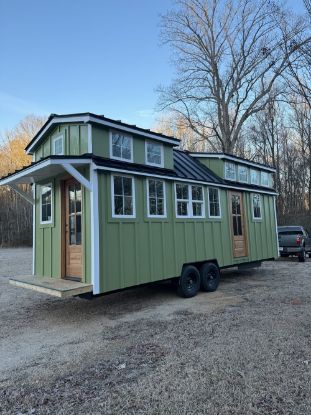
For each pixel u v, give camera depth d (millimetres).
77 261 6941
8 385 3584
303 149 23078
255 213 11406
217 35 23125
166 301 7578
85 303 7641
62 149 7465
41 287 6230
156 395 3184
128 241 6816
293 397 3033
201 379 3459
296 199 27703
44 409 3059
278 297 7277
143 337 4996
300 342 4348
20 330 5684
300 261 14883
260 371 3570
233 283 9680
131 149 7598
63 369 3941
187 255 8227
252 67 22016
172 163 8742
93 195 6242
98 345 4750
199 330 5172
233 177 11008
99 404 3080
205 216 9070
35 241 8445
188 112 24594
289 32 12266
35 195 8547
